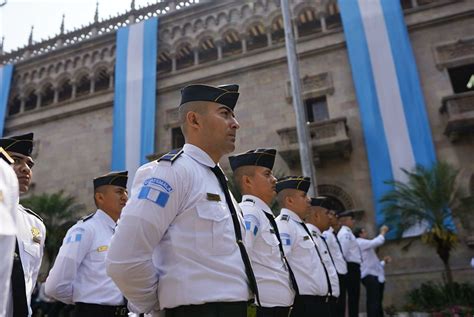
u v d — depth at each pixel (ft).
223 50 67.31
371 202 48.34
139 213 6.33
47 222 56.18
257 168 14.10
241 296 6.44
